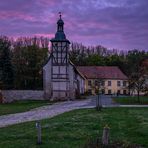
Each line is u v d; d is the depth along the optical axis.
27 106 49.88
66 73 69.75
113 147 13.90
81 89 89.56
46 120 26.16
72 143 15.57
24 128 21.14
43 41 115.62
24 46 97.69
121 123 22.69
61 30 71.38
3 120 28.89
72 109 40.56
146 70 59.69
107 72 109.19
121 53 141.75
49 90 70.25
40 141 15.70
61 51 70.25
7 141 16.39
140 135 17.48
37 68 90.88
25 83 89.81
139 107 42.12
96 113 32.28
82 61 123.50
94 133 18.28
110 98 71.56
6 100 64.75
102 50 145.00
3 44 74.00
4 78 71.81
